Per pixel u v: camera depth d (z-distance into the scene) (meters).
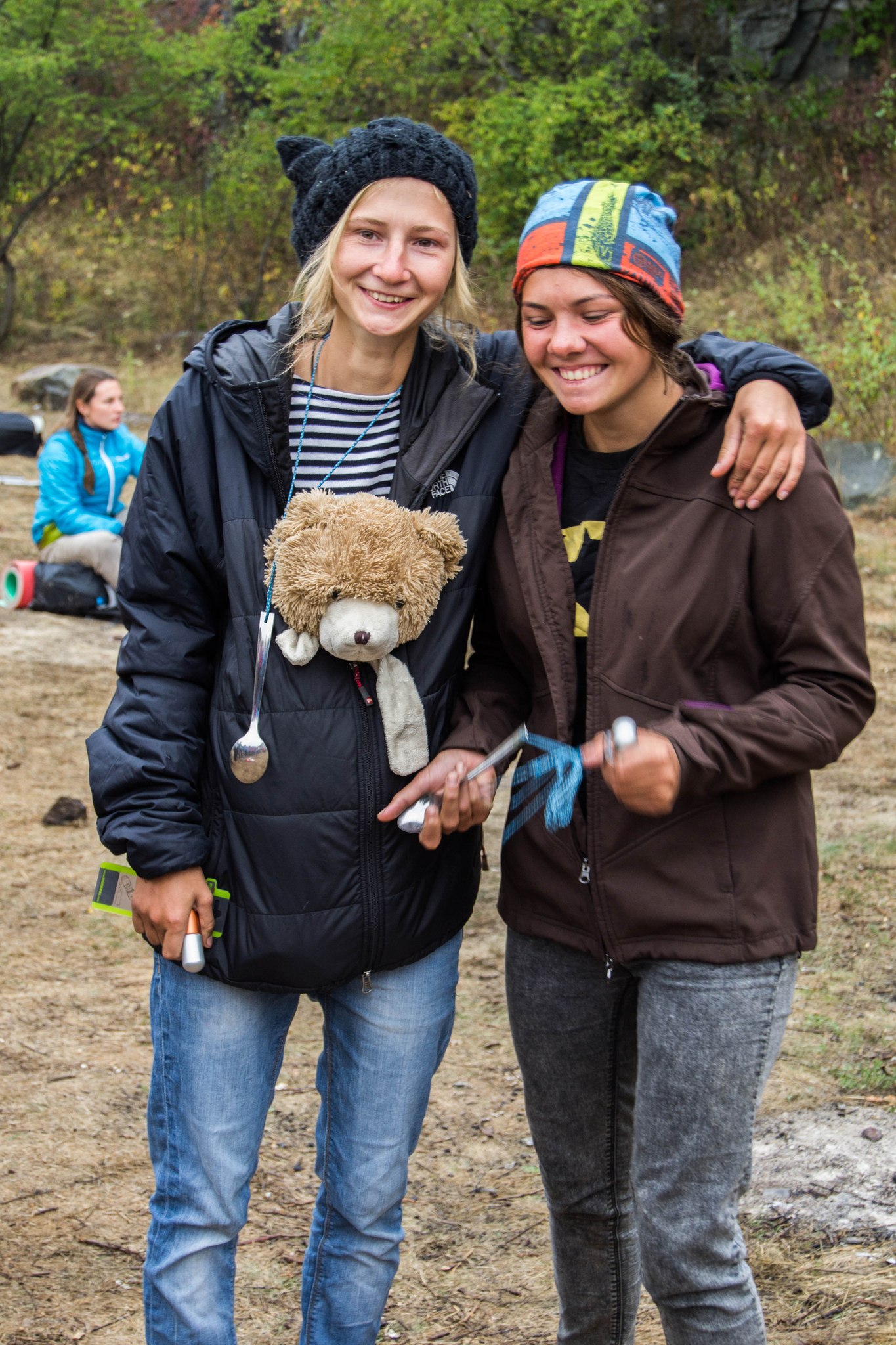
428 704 2.02
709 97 17.77
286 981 1.96
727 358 2.01
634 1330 2.23
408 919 1.99
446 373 2.08
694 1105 1.82
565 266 1.87
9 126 20.00
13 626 7.45
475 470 2.07
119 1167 2.96
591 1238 2.11
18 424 12.09
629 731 1.71
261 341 2.06
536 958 2.05
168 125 20.53
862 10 17.52
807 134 16.67
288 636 1.93
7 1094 3.23
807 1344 2.34
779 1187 2.85
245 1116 2.02
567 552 2.01
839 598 1.85
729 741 1.76
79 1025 3.59
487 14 16.91
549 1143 2.10
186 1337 1.96
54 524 7.81
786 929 1.86
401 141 1.99
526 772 2.00
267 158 18.59
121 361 18.28
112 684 6.50
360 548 1.90
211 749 2.00
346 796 1.93
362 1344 2.09
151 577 2.01
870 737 5.90
